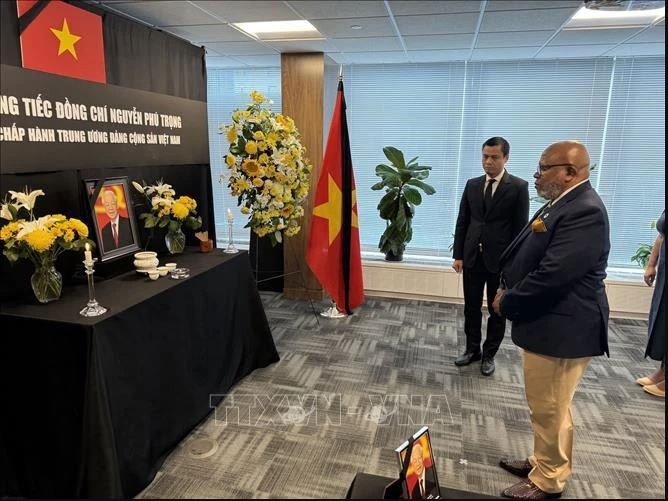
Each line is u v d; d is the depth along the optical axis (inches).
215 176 202.8
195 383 94.3
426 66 173.2
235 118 127.7
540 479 73.4
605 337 66.8
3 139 73.1
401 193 169.5
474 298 119.6
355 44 141.8
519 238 75.5
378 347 135.0
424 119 177.6
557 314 66.6
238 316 113.6
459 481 79.4
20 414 72.5
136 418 76.1
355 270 157.0
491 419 98.0
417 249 190.4
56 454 71.9
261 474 80.5
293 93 160.4
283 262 181.9
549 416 70.4
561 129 167.3
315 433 92.4
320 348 134.2
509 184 109.4
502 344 137.3
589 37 130.4
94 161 91.9
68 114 85.1
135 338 76.2
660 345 106.9
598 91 162.2
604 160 166.9
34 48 78.5
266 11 107.3
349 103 183.2
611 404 105.0
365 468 82.2
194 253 116.5
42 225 73.1
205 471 81.2
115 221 96.6
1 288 78.2
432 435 92.2
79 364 67.7
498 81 168.6
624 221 170.1
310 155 164.1
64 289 84.6
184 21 116.1
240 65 183.3
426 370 120.5
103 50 93.8
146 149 107.5
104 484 66.0
